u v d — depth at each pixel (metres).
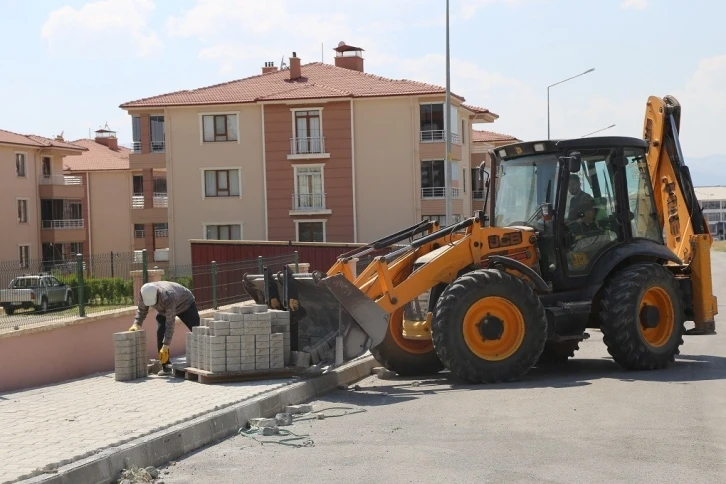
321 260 24.45
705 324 13.45
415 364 13.21
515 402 10.34
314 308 12.66
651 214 13.55
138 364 12.13
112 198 69.50
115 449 7.66
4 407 10.06
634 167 13.50
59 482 6.84
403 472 7.37
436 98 49.97
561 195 12.76
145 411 9.47
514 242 12.75
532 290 12.14
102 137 79.62
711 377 11.81
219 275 17.31
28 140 61.50
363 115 50.56
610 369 13.02
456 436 8.63
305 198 51.25
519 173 13.37
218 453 8.36
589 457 7.61
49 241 62.22
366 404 10.66
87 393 10.91
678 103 14.03
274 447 8.51
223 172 51.91
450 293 11.94
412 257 13.02
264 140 51.19
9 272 12.30
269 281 12.38
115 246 69.38
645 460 7.45
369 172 50.66
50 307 12.59
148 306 12.32
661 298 12.88
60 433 8.43
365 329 11.78
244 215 51.75
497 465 7.46
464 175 55.56
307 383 11.21
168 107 51.62
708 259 13.46
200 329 11.75
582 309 12.61
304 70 55.88
